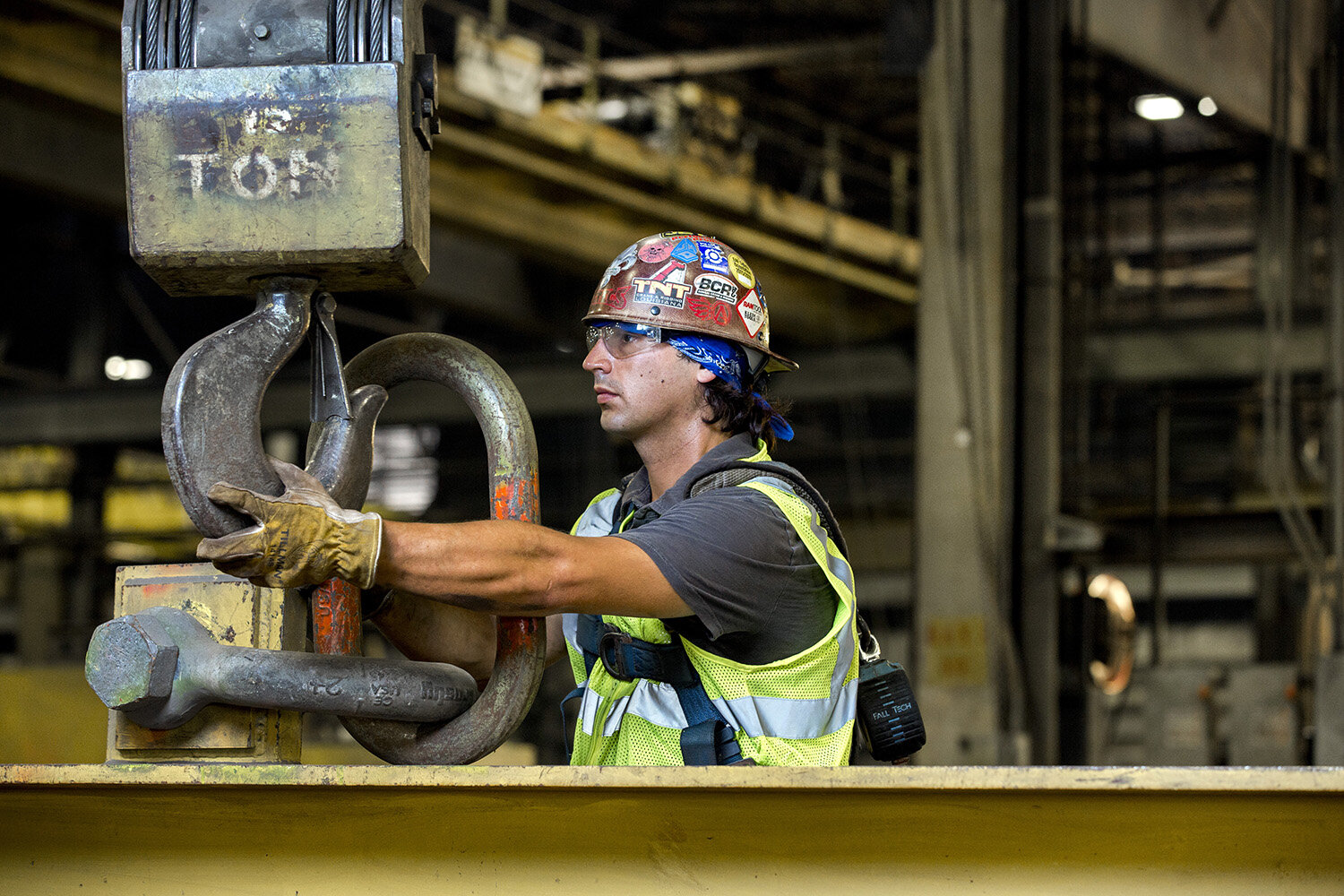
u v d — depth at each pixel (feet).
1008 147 30.48
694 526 6.47
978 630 29.60
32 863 6.09
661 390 7.39
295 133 5.77
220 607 6.19
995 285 30.30
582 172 44.32
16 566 66.54
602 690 7.27
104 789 5.92
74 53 35.17
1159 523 31.24
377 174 5.74
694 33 53.42
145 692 5.83
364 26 5.79
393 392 56.08
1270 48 41.63
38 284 65.98
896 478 64.85
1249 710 29.91
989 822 5.45
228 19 5.84
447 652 7.40
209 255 5.80
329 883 5.87
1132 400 51.37
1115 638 31.30
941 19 32.14
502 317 51.75
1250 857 5.30
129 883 6.01
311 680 5.99
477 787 5.43
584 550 6.05
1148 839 5.36
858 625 7.55
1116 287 55.62
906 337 54.90
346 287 6.16
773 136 51.19
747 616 6.55
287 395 57.62
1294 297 41.27
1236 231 62.13
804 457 65.77
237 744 6.05
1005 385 29.89
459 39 40.22
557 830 5.73
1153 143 47.80
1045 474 29.43
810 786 5.12
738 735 6.79
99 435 58.08
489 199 43.75
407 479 69.67
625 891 5.65
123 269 63.05
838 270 52.29
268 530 5.33
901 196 54.49
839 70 53.06
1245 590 67.31
